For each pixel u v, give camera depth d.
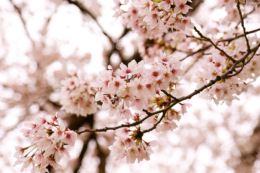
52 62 8.20
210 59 2.11
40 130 1.64
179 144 10.34
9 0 7.43
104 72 1.60
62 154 1.69
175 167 10.41
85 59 8.59
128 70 1.60
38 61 7.93
